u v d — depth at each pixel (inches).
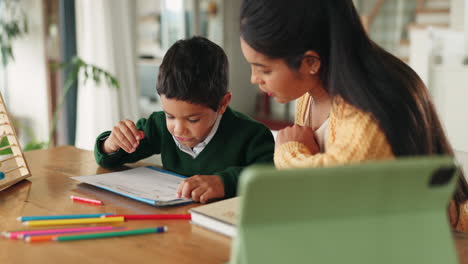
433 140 32.9
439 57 139.4
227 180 38.7
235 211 31.1
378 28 230.1
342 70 30.4
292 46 30.6
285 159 33.0
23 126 134.3
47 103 136.3
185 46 41.7
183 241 28.4
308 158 31.4
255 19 30.8
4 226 30.9
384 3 228.1
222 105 44.0
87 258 26.0
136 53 153.0
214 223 29.9
